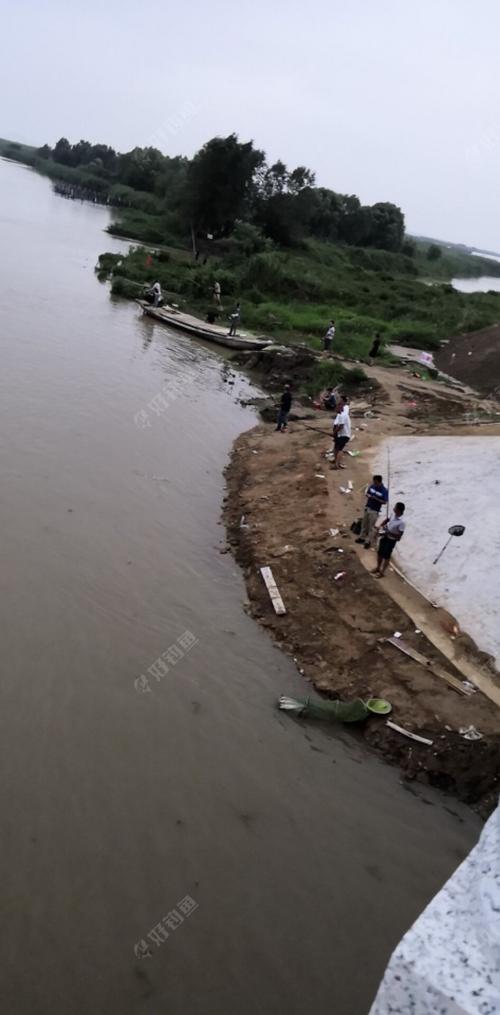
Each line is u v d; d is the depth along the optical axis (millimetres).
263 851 8453
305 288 51438
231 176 73500
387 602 12688
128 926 7262
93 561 13422
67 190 103625
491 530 13758
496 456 17016
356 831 8977
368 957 7418
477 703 10648
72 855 7855
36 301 35000
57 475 16422
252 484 18422
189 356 31812
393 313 49344
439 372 34562
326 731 10531
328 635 12305
